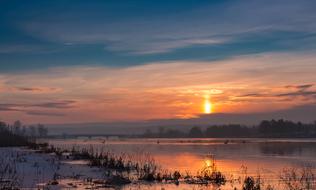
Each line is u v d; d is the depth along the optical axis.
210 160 55.41
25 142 73.38
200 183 33.00
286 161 53.78
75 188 28.50
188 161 53.81
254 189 29.75
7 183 28.80
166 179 34.75
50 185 28.98
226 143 130.50
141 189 29.56
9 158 43.78
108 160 47.62
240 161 54.06
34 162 41.72
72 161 46.72
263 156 63.50
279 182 33.69
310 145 106.06
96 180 32.41
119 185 31.05
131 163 45.62
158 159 57.12
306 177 34.91
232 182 33.84
